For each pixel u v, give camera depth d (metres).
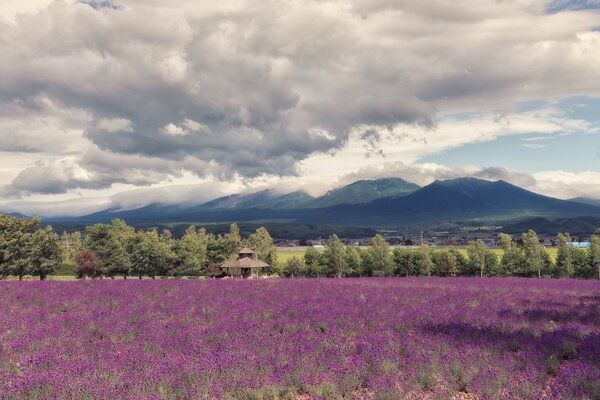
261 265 60.88
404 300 24.20
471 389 9.67
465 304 22.47
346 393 9.39
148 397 8.74
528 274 83.12
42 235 66.12
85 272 80.06
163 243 84.56
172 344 13.41
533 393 8.99
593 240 81.75
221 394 9.19
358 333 15.26
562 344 12.85
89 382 9.52
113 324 16.73
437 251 94.38
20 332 15.30
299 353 12.24
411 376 10.24
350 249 95.62
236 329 15.63
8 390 9.09
